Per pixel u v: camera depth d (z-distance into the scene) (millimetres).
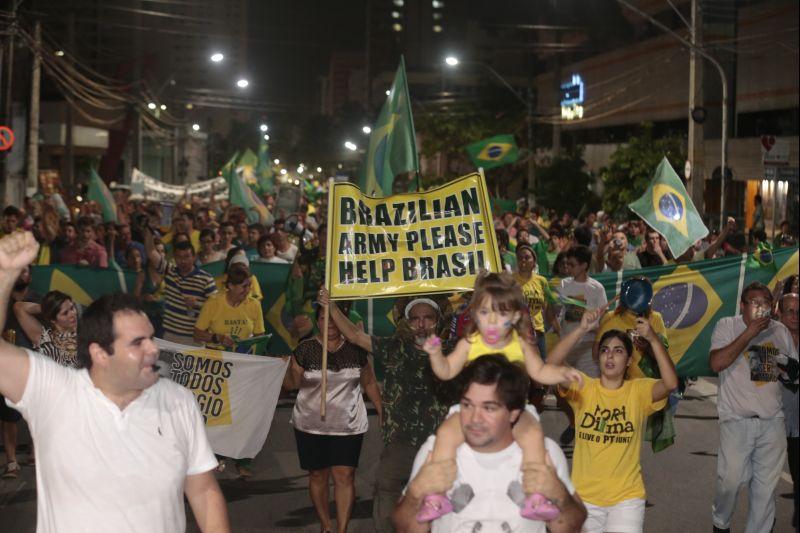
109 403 4141
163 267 14281
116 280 14484
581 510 4227
